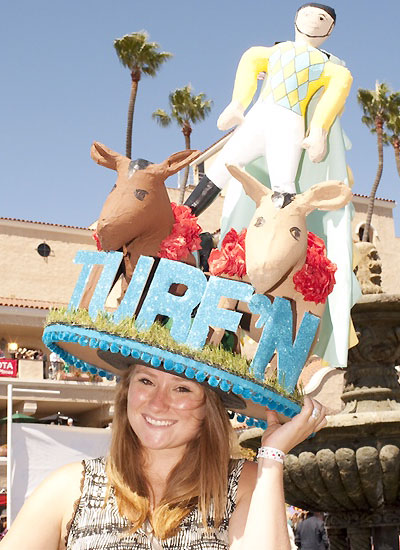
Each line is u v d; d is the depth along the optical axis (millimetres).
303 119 5480
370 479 6172
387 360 7008
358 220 40344
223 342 3016
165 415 2768
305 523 11438
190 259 3785
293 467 6336
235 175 3572
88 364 3264
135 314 2846
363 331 6953
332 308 5020
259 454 2695
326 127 5242
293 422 2742
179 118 38500
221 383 2641
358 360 7047
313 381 28094
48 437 10492
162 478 2789
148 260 2859
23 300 34875
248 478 2746
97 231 3625
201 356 2637
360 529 6746
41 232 37500
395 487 6277
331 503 6594
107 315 2783
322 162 5535
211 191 5430
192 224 3746
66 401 29375
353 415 6043
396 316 6859
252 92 5719
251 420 3215
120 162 3713
